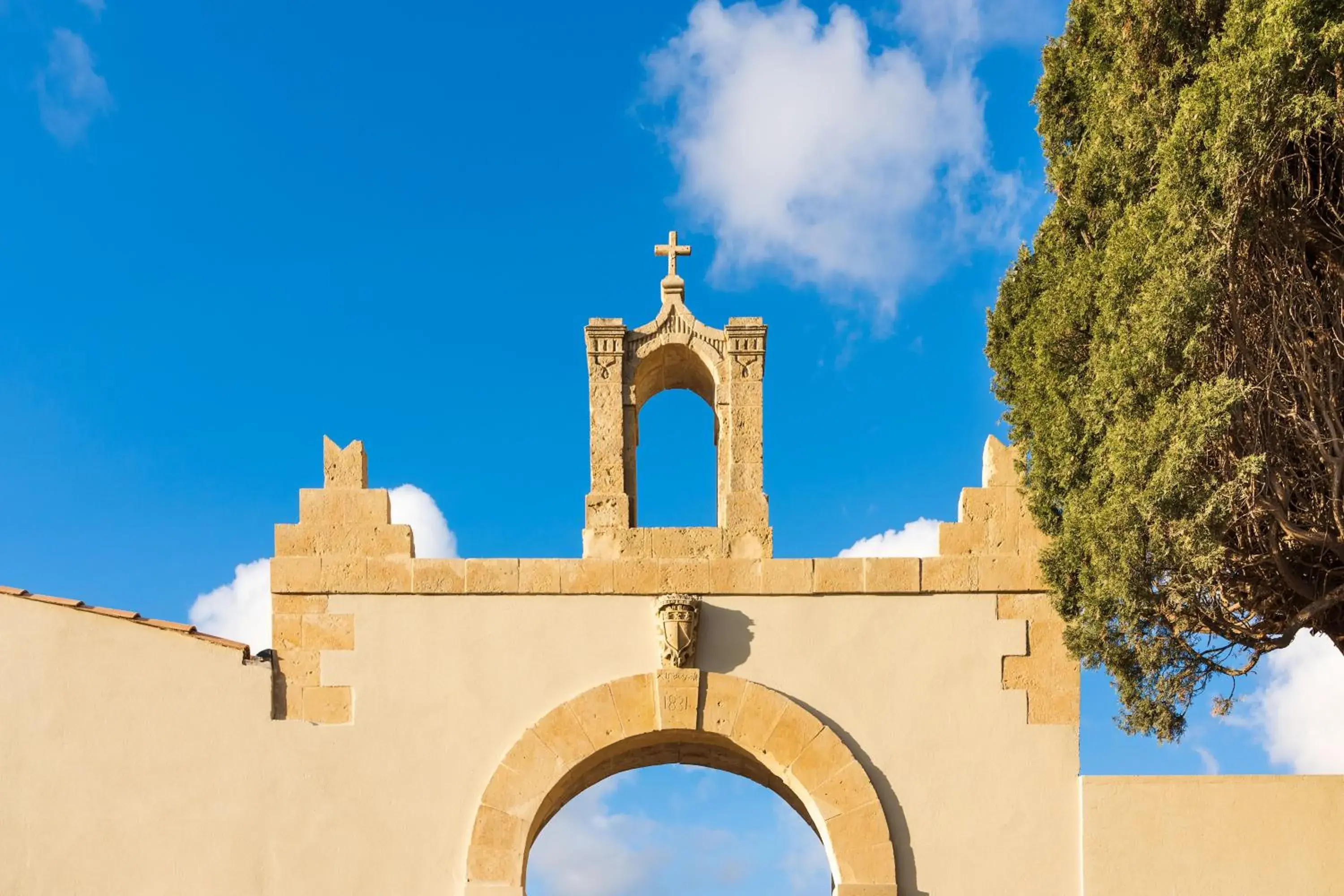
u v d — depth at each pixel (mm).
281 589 15664
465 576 15695
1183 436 12930
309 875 15008
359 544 15773
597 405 16156
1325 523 13852
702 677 15453
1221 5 13938
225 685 15406
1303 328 13672
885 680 15508
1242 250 13367
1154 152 14352
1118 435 13531
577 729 15305
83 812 15094
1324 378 13664
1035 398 15422
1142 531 13531
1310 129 12680
